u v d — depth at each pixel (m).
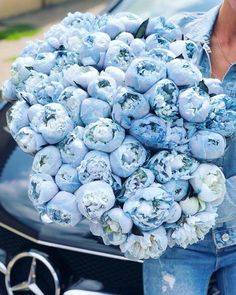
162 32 0.96
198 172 0.86
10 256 1.33
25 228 1.32
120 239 0.86
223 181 0.87
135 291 1.28
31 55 1.04
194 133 0.86
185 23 1.07
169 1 1.80
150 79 0.83
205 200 0.87
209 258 1.07
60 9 5.03
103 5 5.18
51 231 1.30
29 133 0.88
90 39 0.93
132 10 1.83
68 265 1.31
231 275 1.10
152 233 0.85
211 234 1.05
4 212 1.36
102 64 0.93
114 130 0.83
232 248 1.08
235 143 0.97
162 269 1.08
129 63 0.91
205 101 0.84
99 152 0.84
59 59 0.96
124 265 1.28
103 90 0.87
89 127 0.84
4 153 1.52
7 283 1.35
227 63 1.01
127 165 0.83
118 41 0.93
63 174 0.86
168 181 0.85
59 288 1.29
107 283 1.29
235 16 0.98
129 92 0.83
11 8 4.76
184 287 1.07
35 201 0.88
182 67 0.84
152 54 0.88
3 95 1.06
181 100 0.84
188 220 0.87
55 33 1.03
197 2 1.76
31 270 1.31
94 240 1.27
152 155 0.87
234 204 0.99
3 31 4.40
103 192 0.82
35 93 0.92
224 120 0.85
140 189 0.83
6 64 3.70
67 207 0.85
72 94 0.88
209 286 1.19
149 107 0.84
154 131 0.83
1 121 1.63
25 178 1.45
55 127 0.86
